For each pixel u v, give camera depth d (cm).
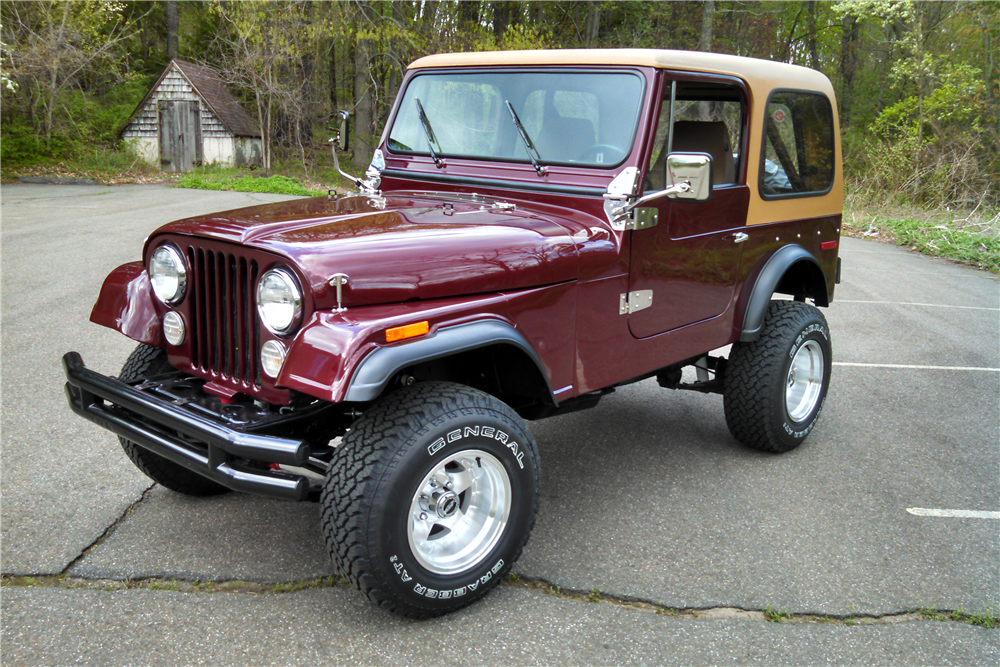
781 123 381
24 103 2075
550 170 312
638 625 253
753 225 370
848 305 837
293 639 237
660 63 297
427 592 238
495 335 245
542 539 308
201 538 295
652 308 319
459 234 257
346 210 283
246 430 232
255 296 238
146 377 288
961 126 2055
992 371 591
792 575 287
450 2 2356
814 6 3031
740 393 385
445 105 351
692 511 338
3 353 502
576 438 425
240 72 2283
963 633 257
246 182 1930
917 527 330
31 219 1141
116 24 2316
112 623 240
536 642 241
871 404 502
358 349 213
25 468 345
